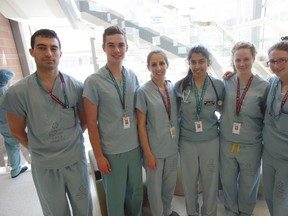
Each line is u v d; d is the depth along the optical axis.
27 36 3.51
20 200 2.22
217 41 3.03
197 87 1.53
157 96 1.49
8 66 3.12
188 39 3.26
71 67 3.51
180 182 2.09
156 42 3.18
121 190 1.51
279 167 1.40
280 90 1.34
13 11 2.67
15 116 1.27
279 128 1.33
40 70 1.24
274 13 4.03
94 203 2.04
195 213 1.74
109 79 1.39
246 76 1.49
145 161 1.57
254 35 3.48
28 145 1.35
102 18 3.11
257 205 1.93
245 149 1.51
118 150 1.43
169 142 1.52
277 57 1.26
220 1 4.57
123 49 1.36
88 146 1.99
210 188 1.62
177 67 2.56
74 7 2.78
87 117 1.37
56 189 1.34
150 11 3.17
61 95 1.29
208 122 1.54
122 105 1.41
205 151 1.56
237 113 1.48
